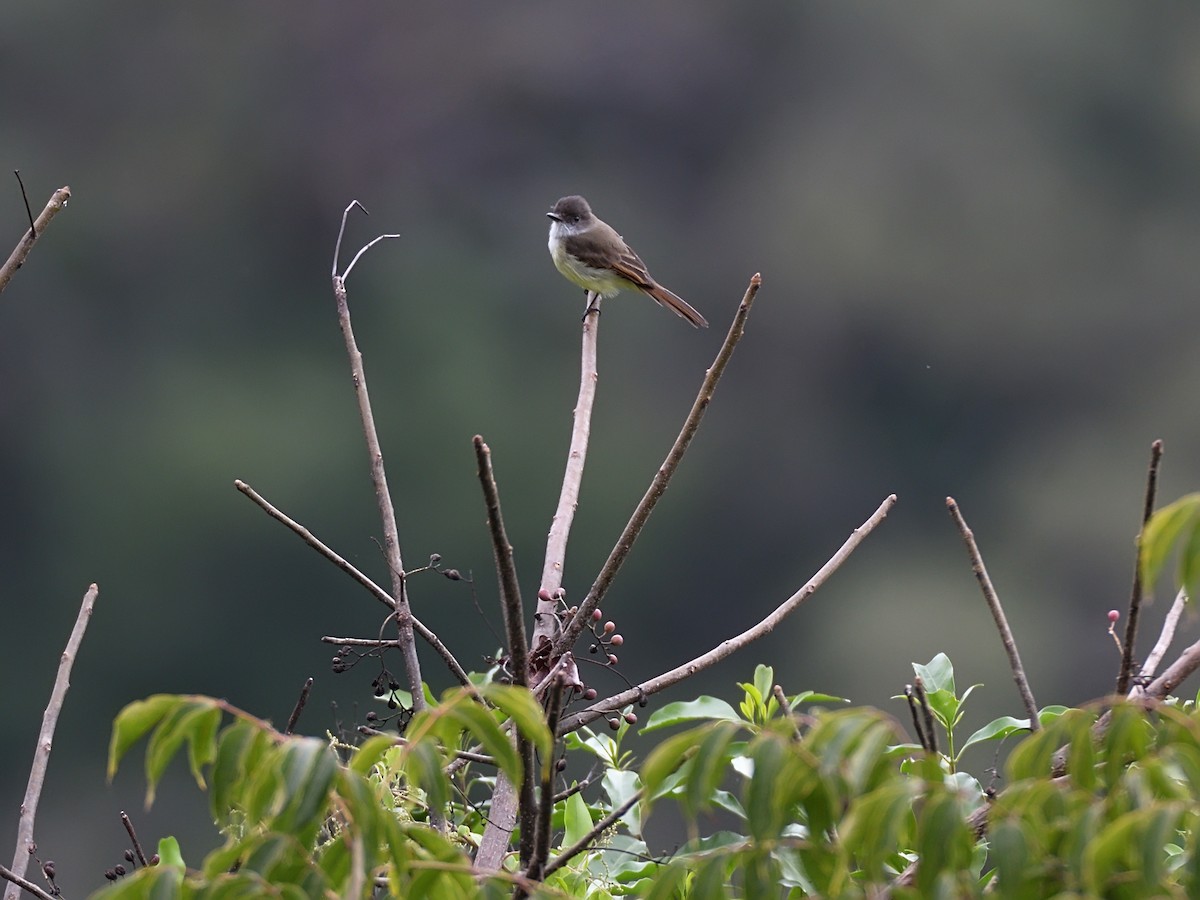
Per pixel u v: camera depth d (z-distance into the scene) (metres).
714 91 32.34
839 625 24.69
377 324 29.67
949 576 25.72
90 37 30.97
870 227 30.17
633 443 28.11
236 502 25.86
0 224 29.36
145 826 16.84
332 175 31.02
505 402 28.58
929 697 3.89
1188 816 2.29
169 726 2.35
